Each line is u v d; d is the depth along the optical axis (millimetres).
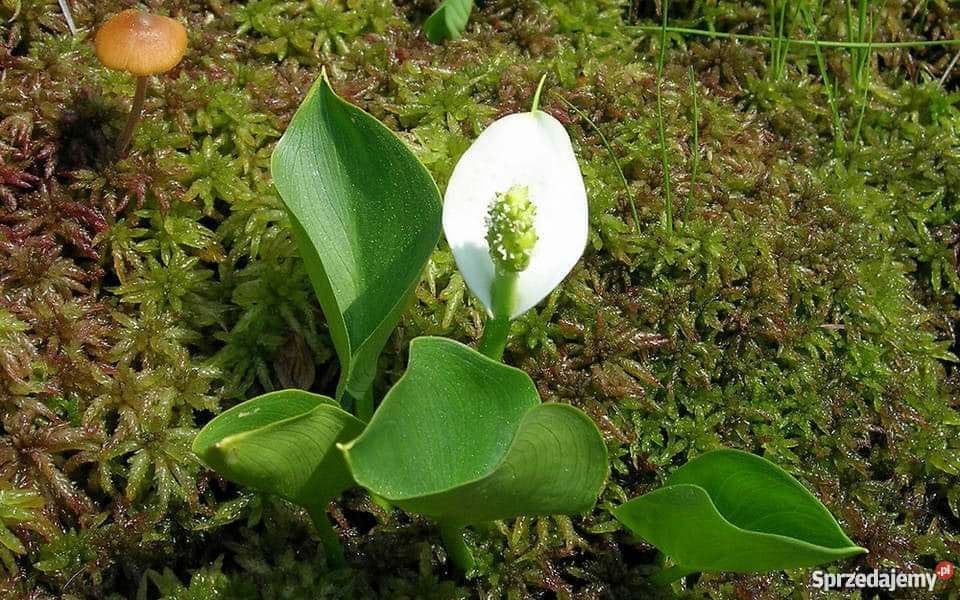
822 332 637
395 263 537
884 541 615
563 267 525
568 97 663
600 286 627
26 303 588
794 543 486
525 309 525
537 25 691
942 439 632
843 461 628
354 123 528
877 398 634
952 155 686
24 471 567
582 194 531
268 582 566
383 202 538
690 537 511
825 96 709
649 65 697
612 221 628
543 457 481
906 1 726
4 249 588
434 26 631
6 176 599
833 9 719
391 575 583
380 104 652
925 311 659
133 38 554
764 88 692
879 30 719
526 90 658
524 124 533
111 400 580
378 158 533
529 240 508
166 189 611
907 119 703
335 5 675
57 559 564
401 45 677
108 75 629
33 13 638
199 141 634
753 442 623
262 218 612
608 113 667
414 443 482
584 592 589
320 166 532
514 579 585
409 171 532
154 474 580
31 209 601
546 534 591
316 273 520
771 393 632
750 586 596
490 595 581
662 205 642
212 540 586
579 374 608
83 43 645
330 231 535
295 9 674
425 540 587
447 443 492
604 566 594
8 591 557
